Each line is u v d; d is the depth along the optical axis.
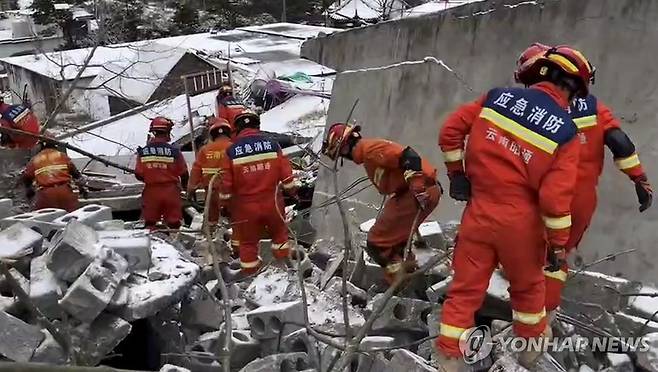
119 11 27.34
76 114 23.38
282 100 21.38
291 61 26.48
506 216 3.35
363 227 5.93
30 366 1.63
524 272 3.49
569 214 3.29
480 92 6.39
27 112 9.08
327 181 8.11
